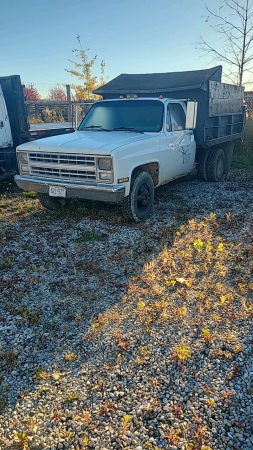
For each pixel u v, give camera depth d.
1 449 2.27
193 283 4.10
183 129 7.18
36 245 5.18
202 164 8.66
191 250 4.93
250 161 11.45
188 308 3.63
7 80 8.32
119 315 3.54
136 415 2.47
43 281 4.21
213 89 7.84
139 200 5.91
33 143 5.89
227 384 2.71
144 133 6.27
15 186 8.87
